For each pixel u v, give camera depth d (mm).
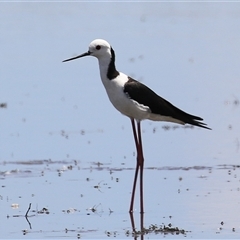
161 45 29766
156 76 23844
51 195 12711
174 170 14148
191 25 34344
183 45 29766
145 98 12320
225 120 18406
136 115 12469
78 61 26469
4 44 29625
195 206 11977
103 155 15453
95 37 31219
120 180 13570
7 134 17297
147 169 14297
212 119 18547
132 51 28547
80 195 12711
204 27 33812
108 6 39812
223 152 15484
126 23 34906
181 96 21109
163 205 12078
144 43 30156
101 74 12320
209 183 13203
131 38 31297
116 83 12250
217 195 12477
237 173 13844
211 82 22938
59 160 15055
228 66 25422
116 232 10844
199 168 14258
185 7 39375
